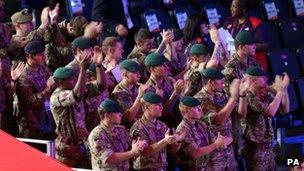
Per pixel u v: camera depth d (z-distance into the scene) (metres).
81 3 23.84
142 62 19.39
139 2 25.22
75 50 17.58
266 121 18.44
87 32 18.73
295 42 25.14
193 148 16.84
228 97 18.09
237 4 21.48
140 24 24.75
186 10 25.34
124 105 17.08
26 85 17.56
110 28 22.09
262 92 18.23
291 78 23.48
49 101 17.75
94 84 17.11
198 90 18.38
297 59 23.77
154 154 16.34
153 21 24.72
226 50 19.86
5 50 18.52
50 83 17.31
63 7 24.50
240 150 18.55
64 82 16.38
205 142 17.08
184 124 16.95
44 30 19.31
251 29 21.56
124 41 22.56
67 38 19.59
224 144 16.84
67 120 16.55
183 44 21.44
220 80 17.55
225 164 17.42
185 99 16.91
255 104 18.06
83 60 16.08
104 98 17.27
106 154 15.63
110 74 17.92
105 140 15.74
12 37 18.86
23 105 17.70
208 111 17.44
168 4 26.12
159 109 16.41
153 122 16.50
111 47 17.86
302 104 22.91
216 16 25.56
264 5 26.19
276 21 25.30
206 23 23.16
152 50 19.95
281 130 21.69
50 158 13.03
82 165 16.75
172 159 17.31
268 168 18.62
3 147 13.36
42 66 17.88
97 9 22.50
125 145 16.03
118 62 18.17
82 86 16.11
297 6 26.84
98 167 15.79
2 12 19.23
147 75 19.30
